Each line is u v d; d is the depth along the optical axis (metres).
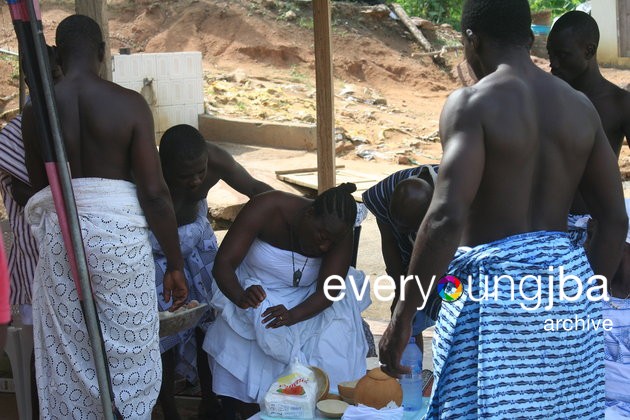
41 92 3.00
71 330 3.40
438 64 18.67
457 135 2.46
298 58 17.62
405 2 21.83
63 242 3.36
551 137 2.54
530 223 2.55
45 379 3.51
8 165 3.75
